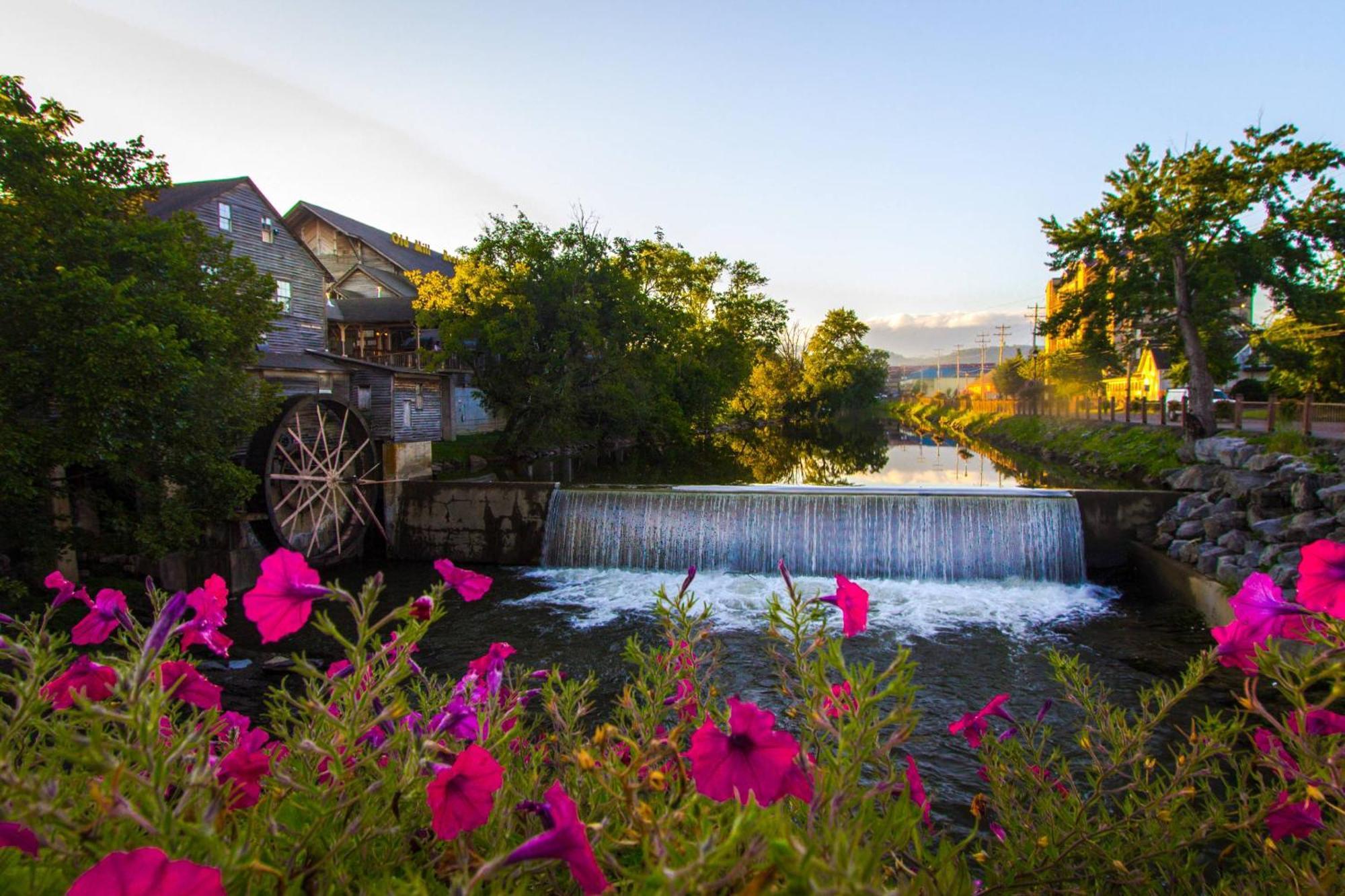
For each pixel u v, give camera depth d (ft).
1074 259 79.71
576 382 102.27
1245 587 6.59
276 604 4.86
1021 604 42.91
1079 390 129.80
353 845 4.67
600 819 5.72
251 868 3.68
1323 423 61.05
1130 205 73.00
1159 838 7.13
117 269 36.70
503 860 3.54
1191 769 7.25
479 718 6.54
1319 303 69.10
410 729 5.44
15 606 35.88
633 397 104.99
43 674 5.41
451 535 58.08
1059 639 36.83
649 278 129.29
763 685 28.76
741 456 125.49
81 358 32.07
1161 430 80.53
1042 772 8.79
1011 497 48.75
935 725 26.30
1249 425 70.69
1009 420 151.43
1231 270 69.67
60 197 33.47
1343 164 66.64
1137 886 6.96
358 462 59.72
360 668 4.99
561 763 7.68
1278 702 24.79
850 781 4.22
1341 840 5.69
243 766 5.14
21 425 32.45
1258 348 76.69
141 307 34.47
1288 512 40.57
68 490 36.76
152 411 35.45
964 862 4.71
